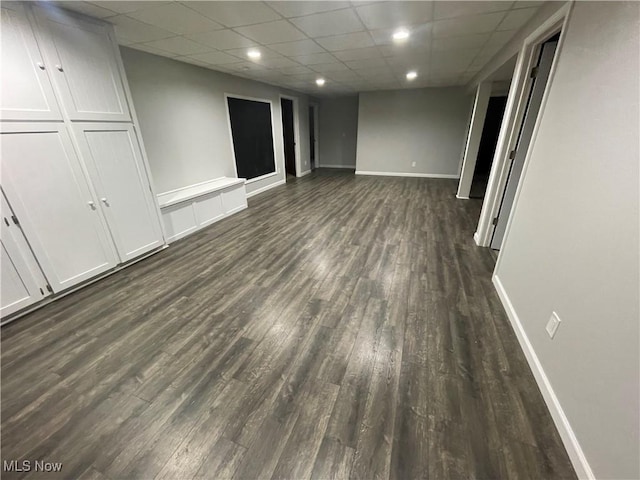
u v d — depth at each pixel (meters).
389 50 3.38
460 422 1.37
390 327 2.03
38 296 2.25
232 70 4.43
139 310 2.25
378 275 2.73
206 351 1.83
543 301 1.61
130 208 2.89
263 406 1.46
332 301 2.34
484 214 3.32
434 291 2.46
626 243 1.01
